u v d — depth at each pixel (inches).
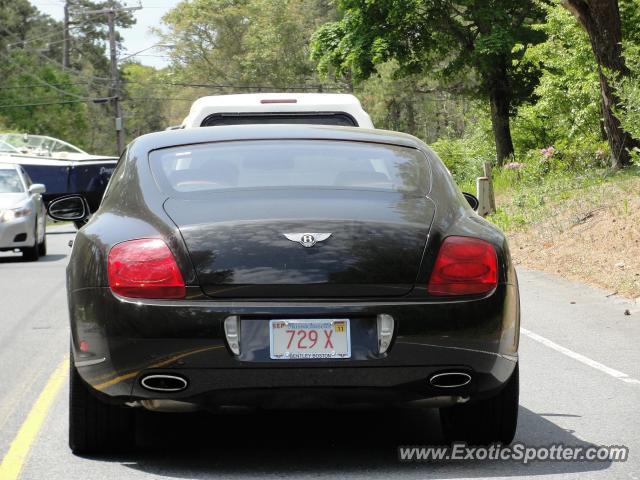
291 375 234.5
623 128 979.9
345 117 574.9
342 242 240.1
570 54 1344.7
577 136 1306.6
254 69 4456.2
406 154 284.4
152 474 249.3
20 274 777.6
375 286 238.4
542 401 333.1
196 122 568.1
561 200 950.4
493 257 248.2
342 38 1776.6
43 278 746.2
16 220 884.6
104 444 264.1
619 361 404.5
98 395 248.1
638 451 268.8
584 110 1299.2
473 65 1766.7
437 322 238.7
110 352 239.6
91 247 250.8
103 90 5649.6
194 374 235.3
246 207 248.8
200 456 266.1
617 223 773.3
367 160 277.6
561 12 1309.1
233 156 276.2
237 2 4598.9
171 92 4832.7
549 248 775.7
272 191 257.0
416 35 1750.7
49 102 3971.5
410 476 245.6
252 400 238.1
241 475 247.8
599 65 1058.1
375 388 238.1
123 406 257.3
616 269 663.1
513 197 1061.8
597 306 560.7
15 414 322.3
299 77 4466.0
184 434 290.2
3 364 409.1
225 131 294.0
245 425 301.0
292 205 249.3
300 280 235.9
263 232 240.5
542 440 281.1
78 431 260.5
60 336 480.7
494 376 247.3
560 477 244.5
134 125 6072.8
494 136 1836.9
